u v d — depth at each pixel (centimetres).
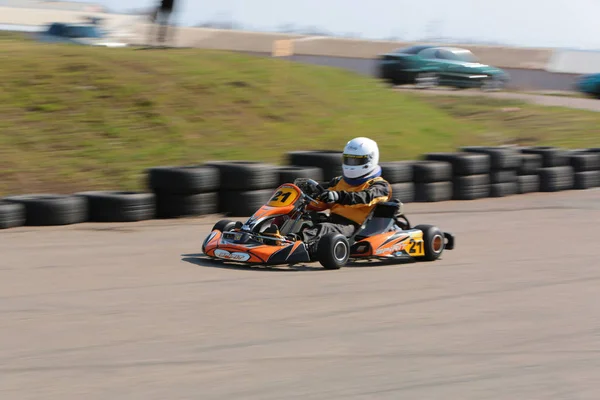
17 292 1109
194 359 843
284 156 2373
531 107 3769
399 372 826
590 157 2661
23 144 2250
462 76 4312
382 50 6106
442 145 2953
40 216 1688
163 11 3625
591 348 932
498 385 797
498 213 2100
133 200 1791
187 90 2767
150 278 1222
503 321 1041
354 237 1393
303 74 3259
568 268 1410
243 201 1883
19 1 6469
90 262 1340
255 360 846
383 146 2770
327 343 917
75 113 2467
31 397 724
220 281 1211
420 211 2081
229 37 6034
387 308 1085
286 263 1358
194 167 1897
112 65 2808
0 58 2703
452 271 1362
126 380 773
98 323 964
